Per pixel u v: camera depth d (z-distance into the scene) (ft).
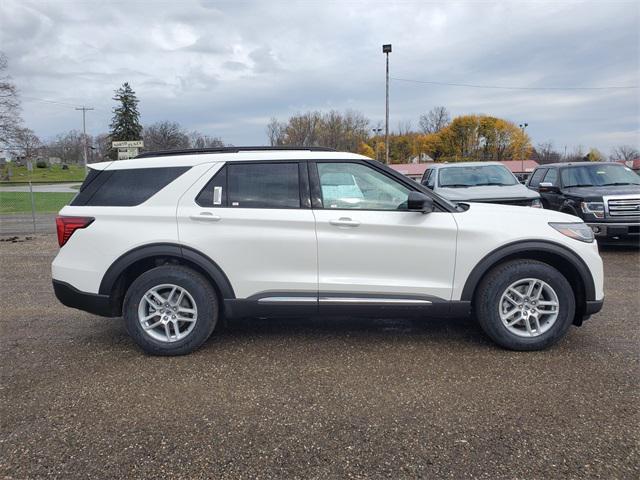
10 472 8.50
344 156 14.10
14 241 38.75
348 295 13.64
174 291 13.76
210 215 13.56
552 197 34.68
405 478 8.29
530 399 10.96
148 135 254.27
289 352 14.02
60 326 16.71
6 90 178.70
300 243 13.53
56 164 323.37
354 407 10.74
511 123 290.56
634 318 16.71
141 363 13.34
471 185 33.45
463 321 16.69
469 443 9.29
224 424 10.09
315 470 8.54
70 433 9.77
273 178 13.92
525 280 13.52
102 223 13.74
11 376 12.53
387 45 114.62
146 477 8.38
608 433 9.53
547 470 8.43
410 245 13.52
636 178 33.94
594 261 13.69
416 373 12.45
